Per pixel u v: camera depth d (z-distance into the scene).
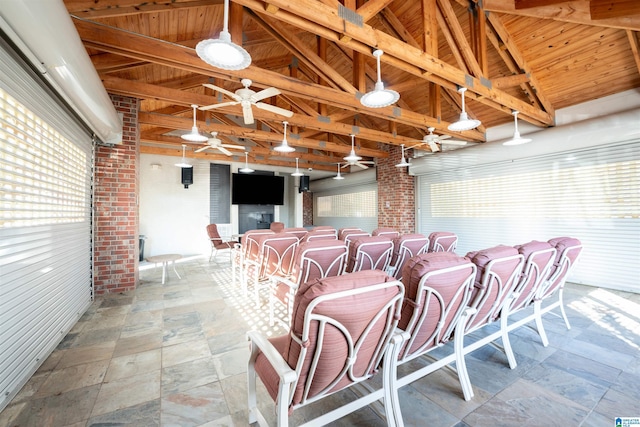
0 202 1.60
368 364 1.28
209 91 4.75
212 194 7.94
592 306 3.27
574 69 3.88
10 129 1.71
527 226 4.89
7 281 1.65
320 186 10.20
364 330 1.10
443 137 5.66
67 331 2.55
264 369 1.31
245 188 8.55
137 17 2.97
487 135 5.56
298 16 2.11
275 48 4.46
